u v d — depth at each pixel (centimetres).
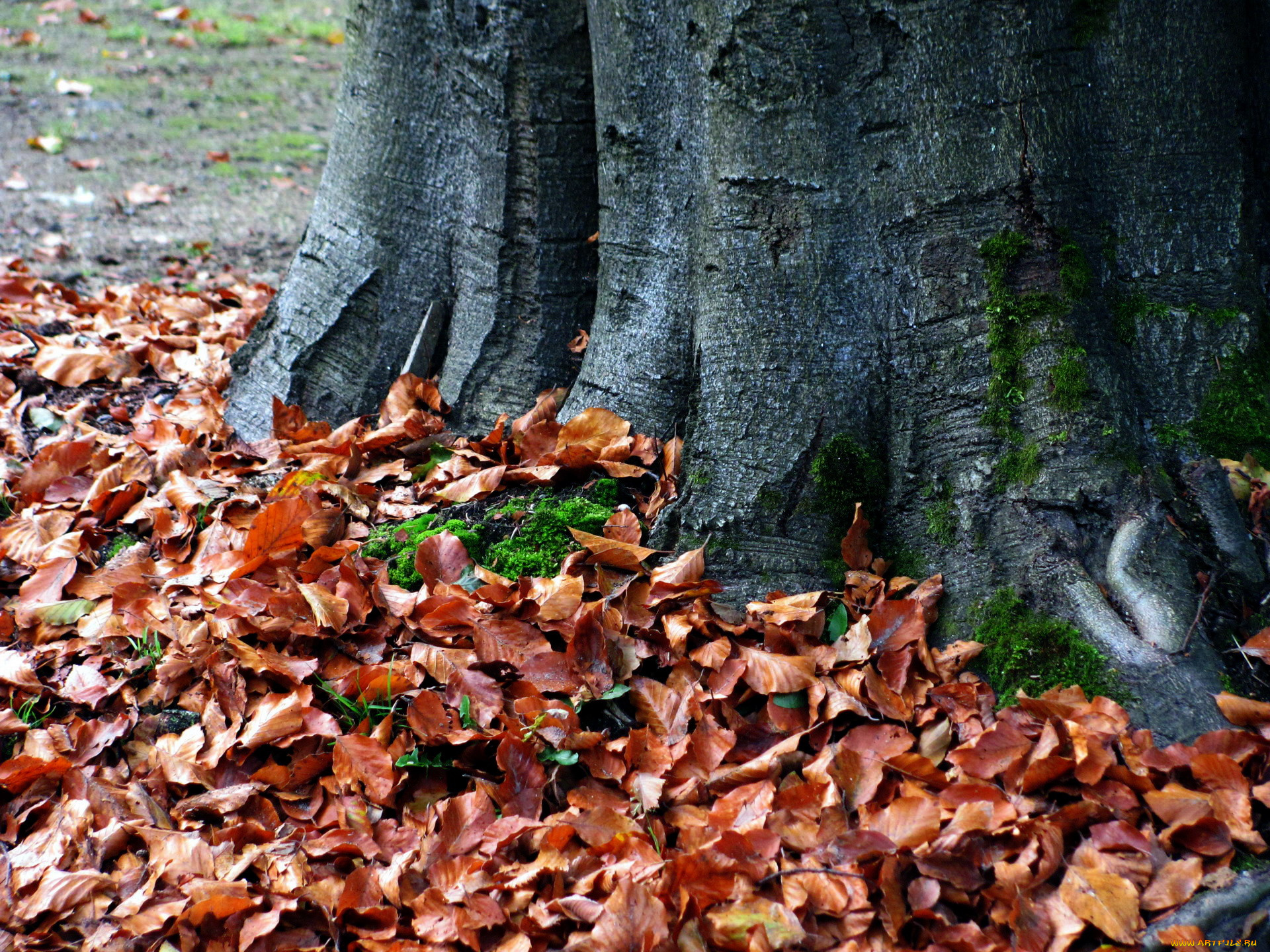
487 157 311
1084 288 246
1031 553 239
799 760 219
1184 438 251
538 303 317
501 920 191
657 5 266
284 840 213
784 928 182
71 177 696
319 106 916
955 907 189
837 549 256
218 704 235
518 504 274
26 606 260
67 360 371
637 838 201
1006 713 219
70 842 212
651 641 240
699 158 272
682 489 270
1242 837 193
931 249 251
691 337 282
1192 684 217
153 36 1033
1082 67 245
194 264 573
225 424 347
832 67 249
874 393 260
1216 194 250
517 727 223
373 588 250
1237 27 248
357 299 335
